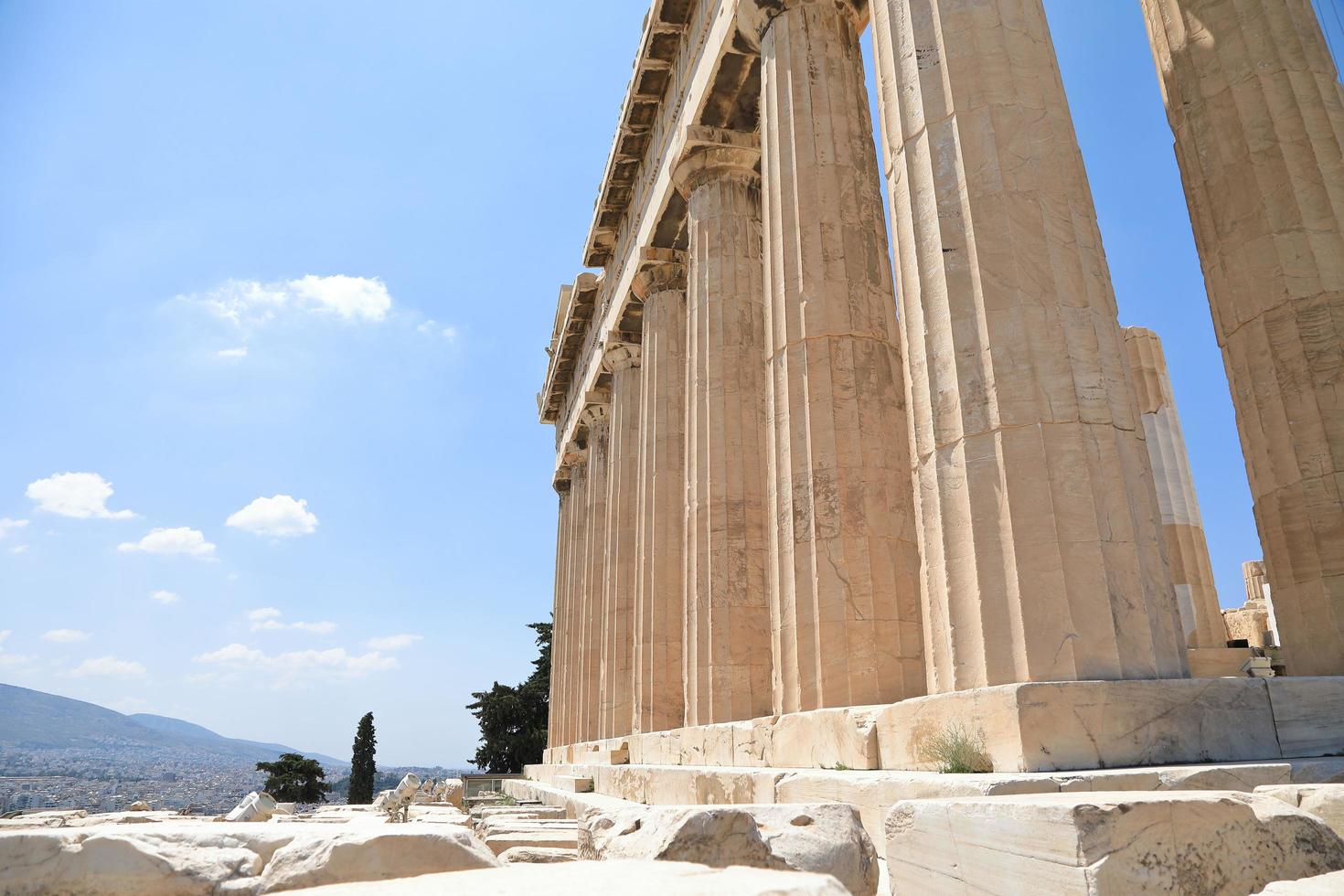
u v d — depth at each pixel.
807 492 11.38
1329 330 9.82
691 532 16.61
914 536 11.35
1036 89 9.02
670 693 20.06
